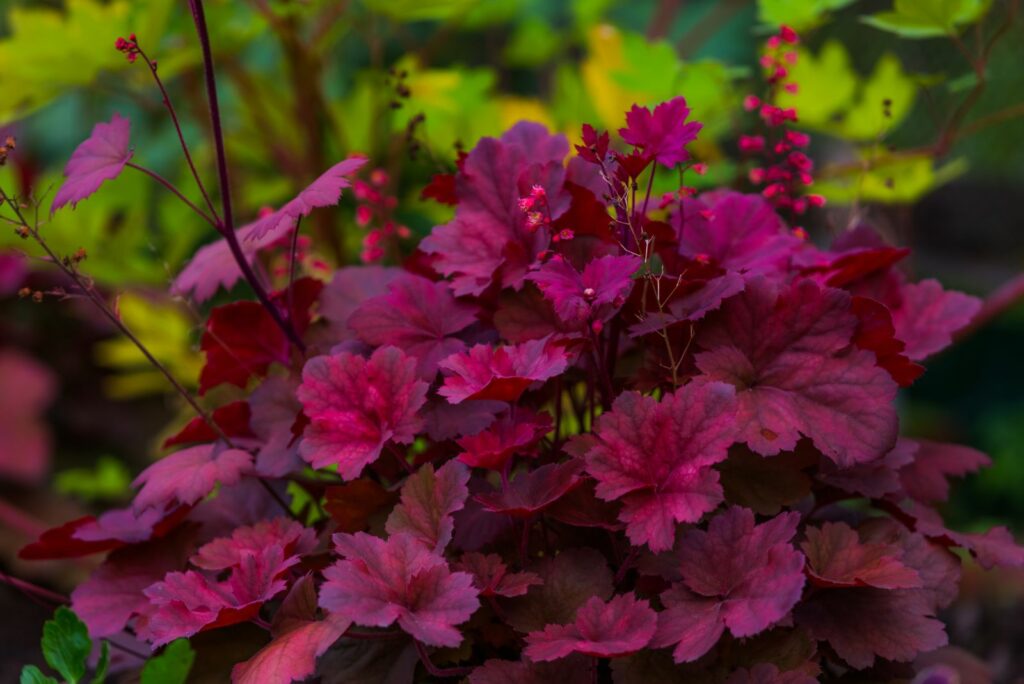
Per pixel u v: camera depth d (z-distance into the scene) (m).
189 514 1.38
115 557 1.35
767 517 1.32
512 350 1.25
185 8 1.66
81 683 1.52
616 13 2.80
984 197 6.45
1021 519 4.05
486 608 1.26
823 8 1.59
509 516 1.27
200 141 2.40
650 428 1.23
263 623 1.26
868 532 1.30
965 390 4.73
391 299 1.32
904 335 1.38
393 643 1.28
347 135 1.97
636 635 1.20
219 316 1.37
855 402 1.25
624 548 1.30
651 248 1.30
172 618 1.23
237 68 1.86
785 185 1.40
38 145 2.94
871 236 1.43
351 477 1.25
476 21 1.98
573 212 1.31
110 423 3.13
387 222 1.44
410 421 1.26
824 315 1.26
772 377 1.26
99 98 2.33
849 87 1.66
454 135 1.81
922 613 1.26
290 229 1.42
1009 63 4.37
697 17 2.84
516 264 1.30
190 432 1.37
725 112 1.72
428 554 1.22
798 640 1.25
